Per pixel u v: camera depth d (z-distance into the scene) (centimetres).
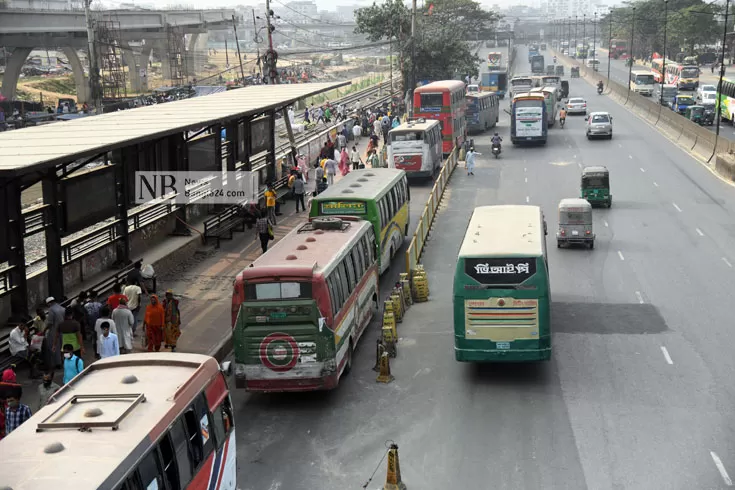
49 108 6312
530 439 1644
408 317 2459
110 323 1864
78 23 7219
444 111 5475
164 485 1056
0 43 6769
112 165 2491
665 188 4366
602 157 5434
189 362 1273
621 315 2398
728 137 6259
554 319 2381
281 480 1504
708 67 14188
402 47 8031
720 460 1534
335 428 1725
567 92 9925
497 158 5562
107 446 993
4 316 2025
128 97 7506
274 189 4031
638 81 10300
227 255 3092
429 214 3600
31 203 3712
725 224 3531
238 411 1834
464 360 1934
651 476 1480
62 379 1873
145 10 9256
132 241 2814
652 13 15988
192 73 11300
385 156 5322
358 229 2305
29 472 934
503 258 1888
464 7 14988
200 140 3281
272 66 5447
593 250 3169
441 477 1500
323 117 7369
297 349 1769
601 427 1689
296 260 1859
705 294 2573
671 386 1889
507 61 15300
